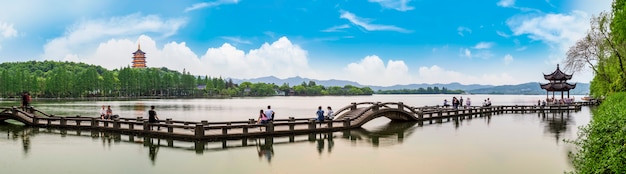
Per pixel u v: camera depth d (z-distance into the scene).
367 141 24.00
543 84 64.00
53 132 27.58
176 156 18.86
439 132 28.67
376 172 15.76
